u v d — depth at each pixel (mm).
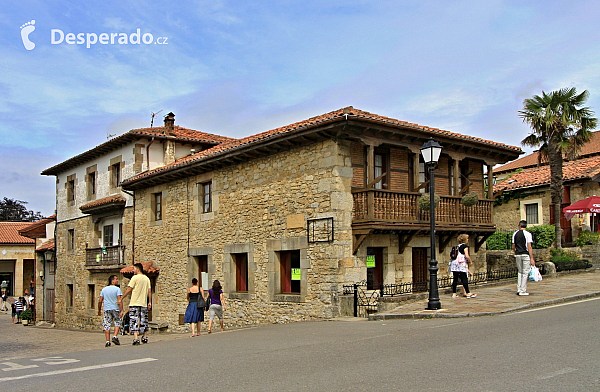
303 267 14328
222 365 7215
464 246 13375
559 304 11734
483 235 16844
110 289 11641
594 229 22562
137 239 21750
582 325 8531
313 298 13969
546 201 23953
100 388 6070
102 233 24500
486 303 12031
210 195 18328
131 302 11500
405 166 15367
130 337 15664
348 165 13883
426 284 15648
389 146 14609
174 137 22078
